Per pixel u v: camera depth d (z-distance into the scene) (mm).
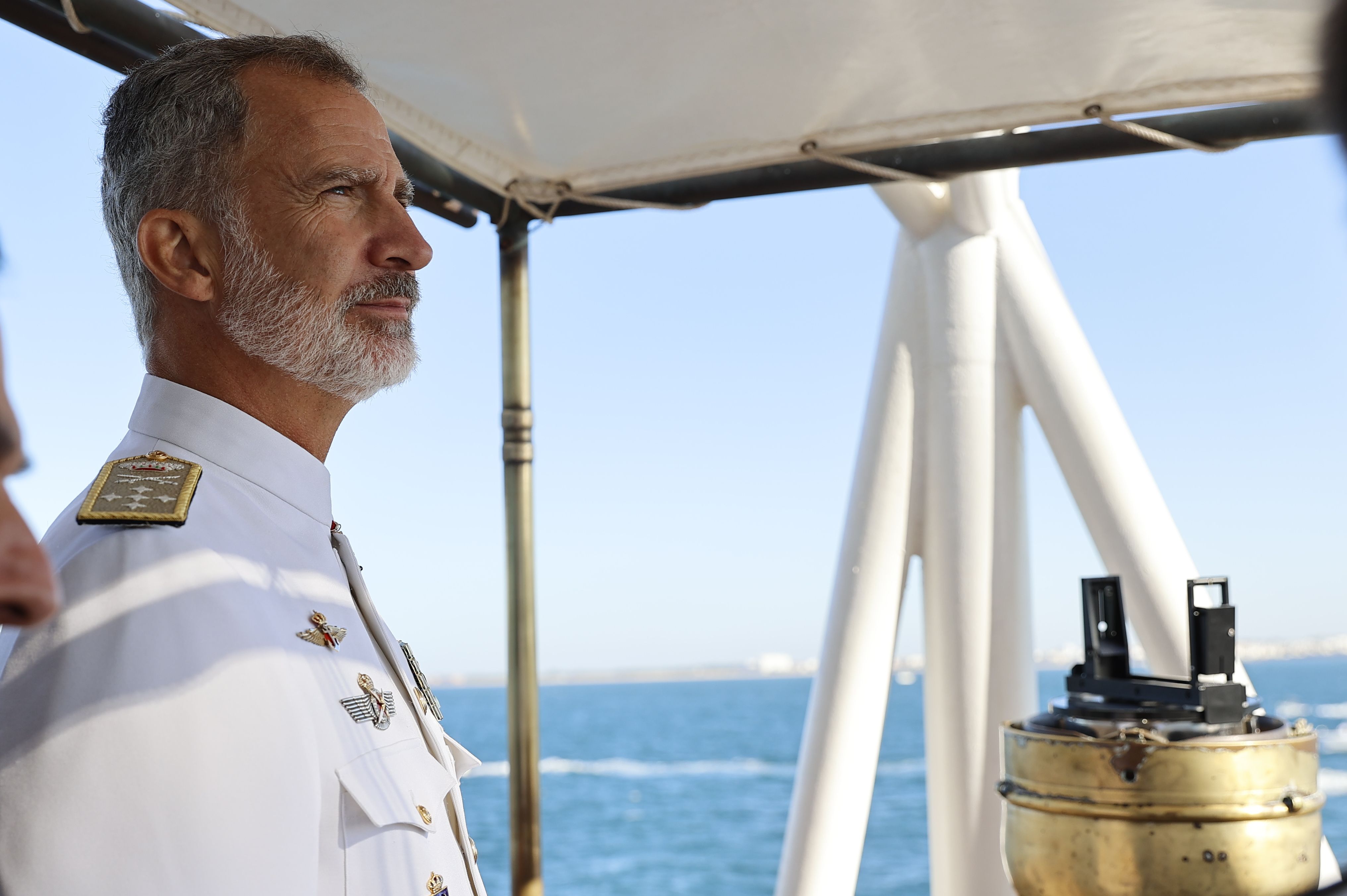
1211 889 1699
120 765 915
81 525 1092
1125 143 2246
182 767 936
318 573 1256
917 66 2107
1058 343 2729
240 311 1276
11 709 949
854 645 2771
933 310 2828
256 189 1281
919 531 2855
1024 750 1871
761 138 2395
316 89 1330
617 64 2100
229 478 1225
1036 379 2734
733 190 2535
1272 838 1707
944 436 2791
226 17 1877
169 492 1111
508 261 2689
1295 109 2129
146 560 1021
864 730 2738
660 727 70375
